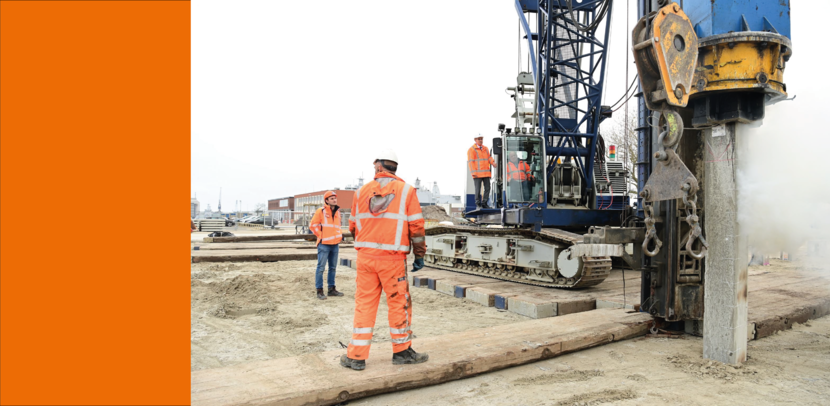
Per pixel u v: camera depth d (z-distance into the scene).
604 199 10.39
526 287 8.14
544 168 9.57
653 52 3.69
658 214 5.26
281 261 13.26
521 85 11.49
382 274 3.71
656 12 3.76
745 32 3.77
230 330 5.86
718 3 3.95
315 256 13.73
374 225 3.72
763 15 3.99
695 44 3.86
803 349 4.82
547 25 10.26
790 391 3.64
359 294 3.75
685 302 5.15
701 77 3.99
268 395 3.07
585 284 7.81
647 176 5.96
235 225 36.84
